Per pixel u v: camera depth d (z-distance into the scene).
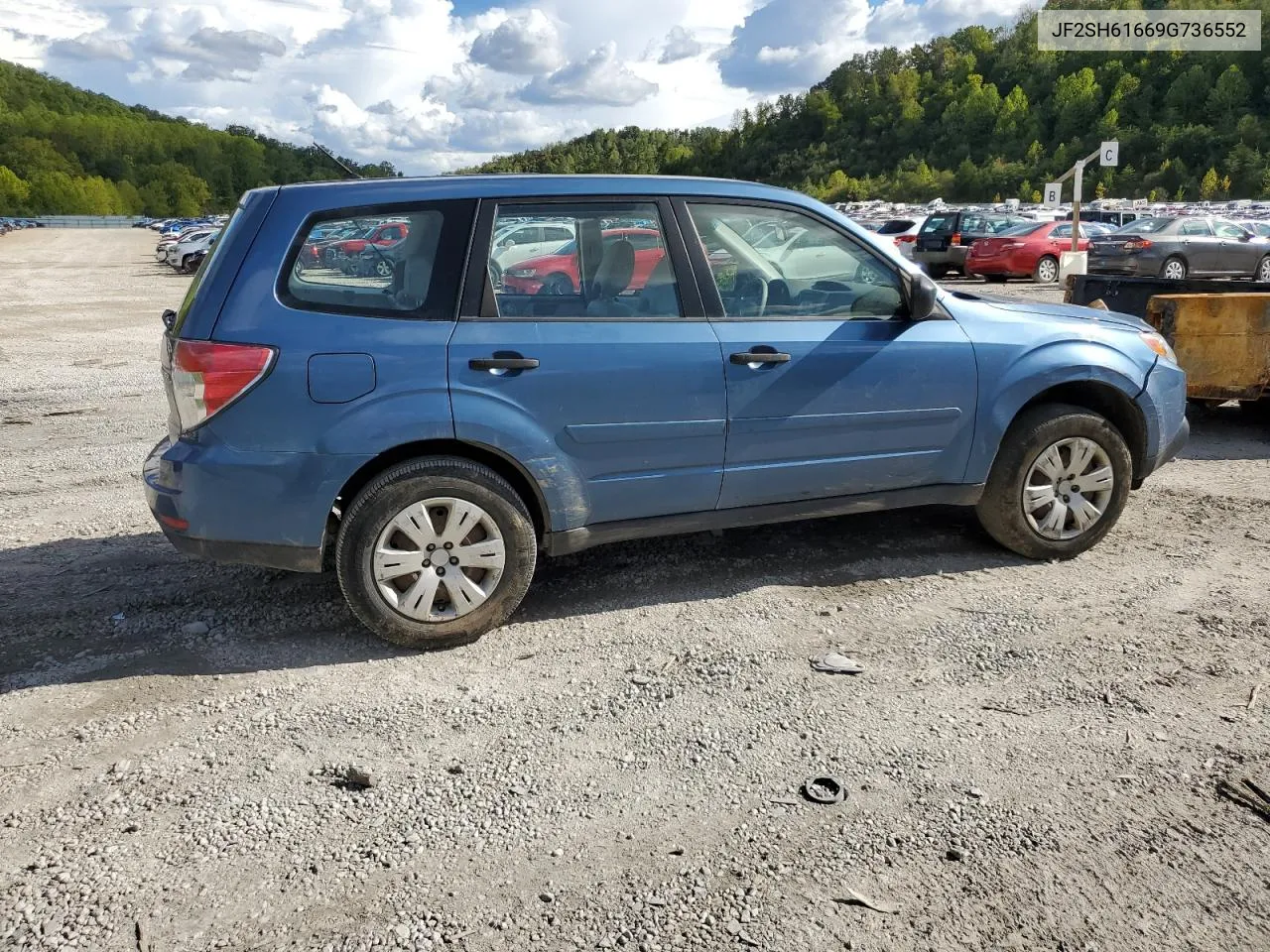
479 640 3.82
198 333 3.47
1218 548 4.75
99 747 3.07
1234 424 7.53
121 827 2.67
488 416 3.60
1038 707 3.28
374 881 2.46
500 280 3.71
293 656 3.70
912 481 4.35
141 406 8.71
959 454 4.36
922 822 2.67
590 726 3.19
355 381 3.49
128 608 4.13
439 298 3.63
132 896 2.40
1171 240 19.52
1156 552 4.71
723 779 2.88
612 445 3.81
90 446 7.14
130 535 5.08
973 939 2.25
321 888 2.44
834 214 4.20
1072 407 4.48
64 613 4.07
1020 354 4.39
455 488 3.62
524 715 3.26
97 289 23.88
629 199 3.90
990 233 21.83
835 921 2.31
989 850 2.56
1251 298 6.58
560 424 3.71
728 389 3.92
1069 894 2.39
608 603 4.16
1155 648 3.69
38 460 6.71
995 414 4.36
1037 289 19.48
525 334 3.68
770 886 2.43
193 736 3.13
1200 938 2.25
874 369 4.12
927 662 3.59
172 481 3.53
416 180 3.74
